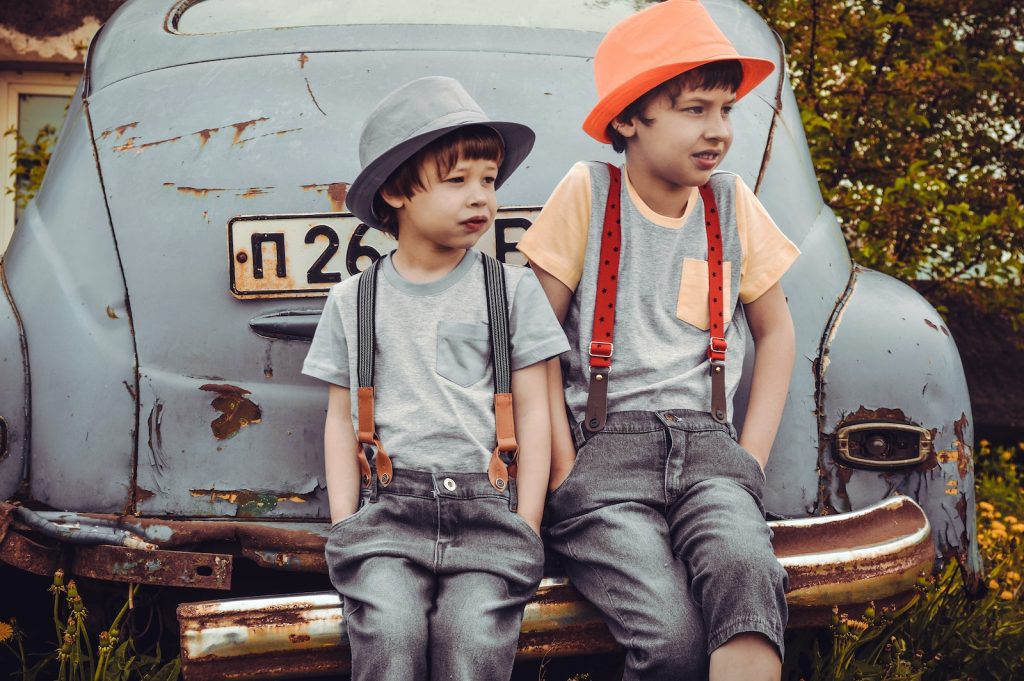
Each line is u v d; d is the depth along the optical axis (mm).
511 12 2881
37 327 2430
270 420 2350
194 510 2336
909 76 4777
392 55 2643
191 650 1927
